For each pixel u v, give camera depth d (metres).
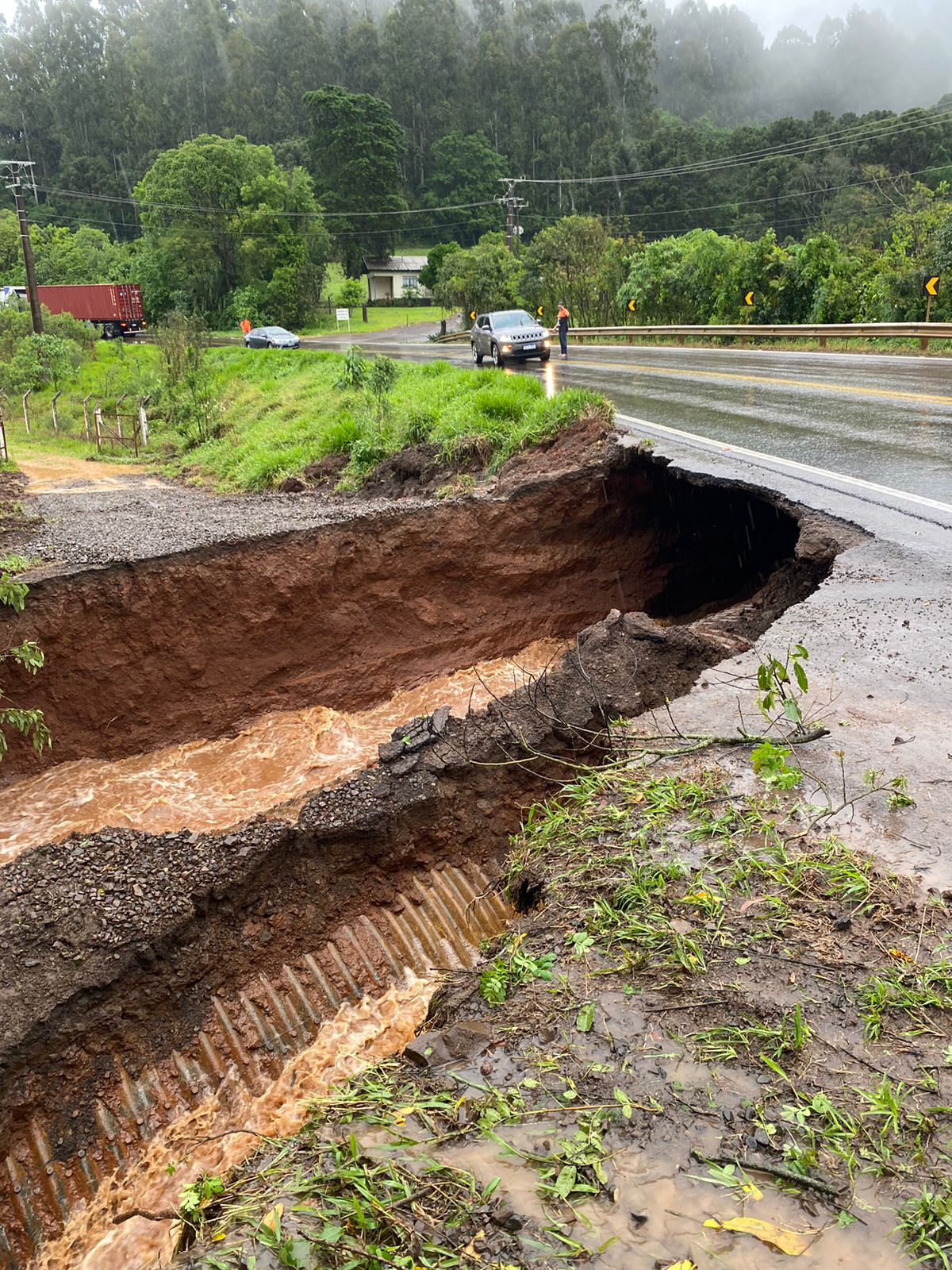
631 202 86.56
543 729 5.61
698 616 11.70
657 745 4.59
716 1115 2.43
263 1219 2.18
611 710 5.71
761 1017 2.78
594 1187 2.21
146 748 9.16
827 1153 2.28
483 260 51.59
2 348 34.09
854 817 3.81
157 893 4.39
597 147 104.62
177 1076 4.10
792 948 3.08
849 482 9.62
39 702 8.65
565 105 113.75
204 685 9.57
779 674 4.41
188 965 4.31
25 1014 3.79
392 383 18.77
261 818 4.98
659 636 6.58
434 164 106.00
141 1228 3.49
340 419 17.27
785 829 3.76
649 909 3.35
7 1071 3.66
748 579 11.52
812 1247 2.02
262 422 20.42
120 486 17.28
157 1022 4.18
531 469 12.43
